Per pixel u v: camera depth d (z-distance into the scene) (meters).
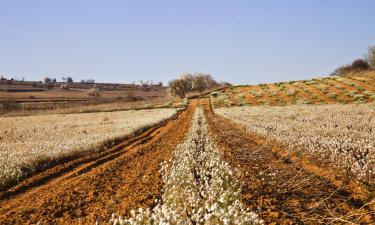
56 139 25.78
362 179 11.39
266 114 43.12
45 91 165.00
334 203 9.64
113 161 17.72
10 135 30.38
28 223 9.47
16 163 16.06
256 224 7.00
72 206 10.81
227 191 9.33
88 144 21.89
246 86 97.31
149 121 40.28
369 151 14.16
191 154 15.15
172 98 98.19
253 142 21.34
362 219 8.28
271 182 11.52
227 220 6.87
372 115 34.12
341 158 14.06
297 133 21.64
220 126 32.34
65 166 16.91
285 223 8.23
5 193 12.69
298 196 10.35
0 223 9.58
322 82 83.00
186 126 34.75
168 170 13.45
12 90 158.62
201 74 99.69
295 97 70.00
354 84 74.00
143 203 10.35
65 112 68.12
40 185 13.89
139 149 21.30
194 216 7.63
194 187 10.57
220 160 14.48
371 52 94.50
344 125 26.17
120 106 75.75
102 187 12.84
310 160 14.56
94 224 8.86
